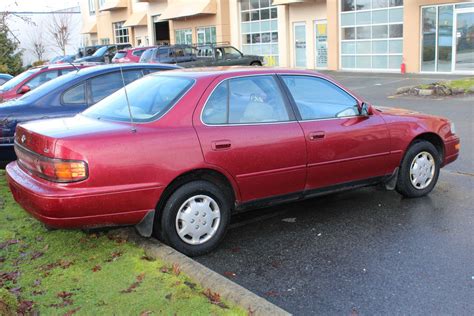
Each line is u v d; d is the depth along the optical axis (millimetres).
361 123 5469
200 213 4598
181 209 4523
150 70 8031
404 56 23297
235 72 4969
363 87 19609
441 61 22062
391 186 5949
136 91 5184
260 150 4793
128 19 43562
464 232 5008
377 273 4207
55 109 7066
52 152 4133
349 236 5031
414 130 5871
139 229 4488
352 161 5410
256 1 31141
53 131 4367
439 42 21984
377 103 15023
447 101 14633
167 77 5168
